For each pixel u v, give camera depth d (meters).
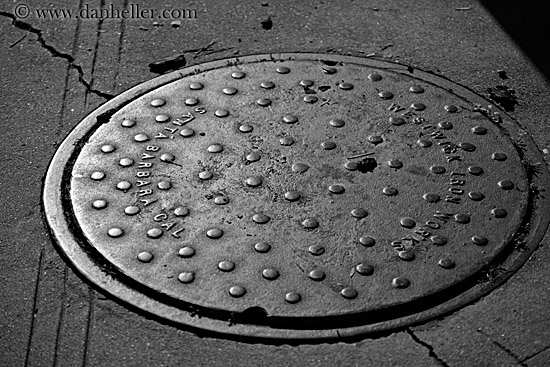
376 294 1.07
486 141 1.30
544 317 1.06
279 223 1.16
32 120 1.38
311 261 1.11
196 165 1.26
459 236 1.15
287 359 1.01
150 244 1.14
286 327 1.04
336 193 1.21
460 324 1.05
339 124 1.32
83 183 1.23
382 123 1.33
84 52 1.53
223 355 1.01
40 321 1.06
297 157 1.27
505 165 1.26
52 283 1.11
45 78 1.47
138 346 1.03
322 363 1.00
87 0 1.68
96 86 1.45
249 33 1.57
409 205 1.19
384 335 1.04
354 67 1.46
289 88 1.40
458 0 1.68
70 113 1.39
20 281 1.12
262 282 1.09
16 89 1.45
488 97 1.41
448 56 1.51
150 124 1.33
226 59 1.49
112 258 1.12
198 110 1.36
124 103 1.39
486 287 1.09
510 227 1.16
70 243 1.15
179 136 1.31
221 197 1.20
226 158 1.27
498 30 1.58
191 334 1.04
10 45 1.56
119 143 1.30
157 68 1.48
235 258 1.12
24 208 1.22
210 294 1.08
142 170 1.25
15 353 1.02
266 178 1.23
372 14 1.63
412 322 1.05
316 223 1.16
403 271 1.10
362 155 1.27
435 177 1.23
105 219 1.18
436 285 1.08
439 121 1.33
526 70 1.48
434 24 1.60
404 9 1.65
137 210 1.19
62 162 1.28
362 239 1.14
